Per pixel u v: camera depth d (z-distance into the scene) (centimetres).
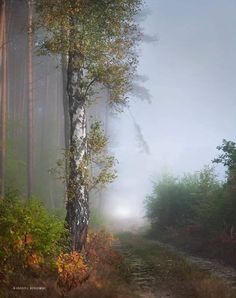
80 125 1268
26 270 995
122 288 1053
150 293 1097
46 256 1077
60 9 1232
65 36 1240
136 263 1497
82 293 937
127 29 1330
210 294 1024
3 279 918
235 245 1641
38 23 1312
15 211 1042
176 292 1103
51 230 1071
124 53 1319
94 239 1505
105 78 1282
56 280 985
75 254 1120
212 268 1475
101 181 1262
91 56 1266
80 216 1223
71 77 1284
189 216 2639
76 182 1234
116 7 1266
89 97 1336
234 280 1280
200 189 2542
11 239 967
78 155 1248
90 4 1245
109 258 1340
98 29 1255
